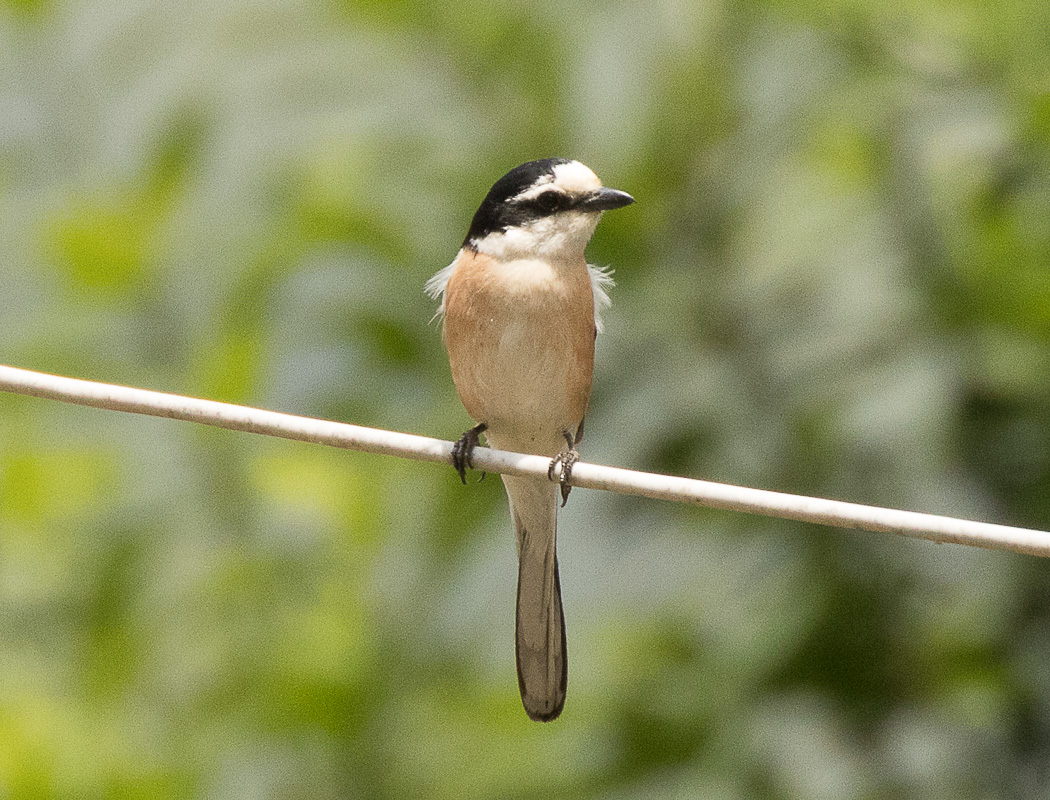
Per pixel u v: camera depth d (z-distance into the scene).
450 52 12.17
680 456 10.78
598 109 10.92
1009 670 10.01
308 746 11.06
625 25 11.02
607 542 11.07
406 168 12.17
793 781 9.92
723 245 11.30
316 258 11.95
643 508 11.04
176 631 11.23
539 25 11.28
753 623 10.30
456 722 10.89
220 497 11.48
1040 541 6.00
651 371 11.10
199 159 12.33
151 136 12.48
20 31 12.97
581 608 10.91
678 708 10.30
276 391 11.79
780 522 10.56
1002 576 10.05
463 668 11.09
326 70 12.37
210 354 11.49
